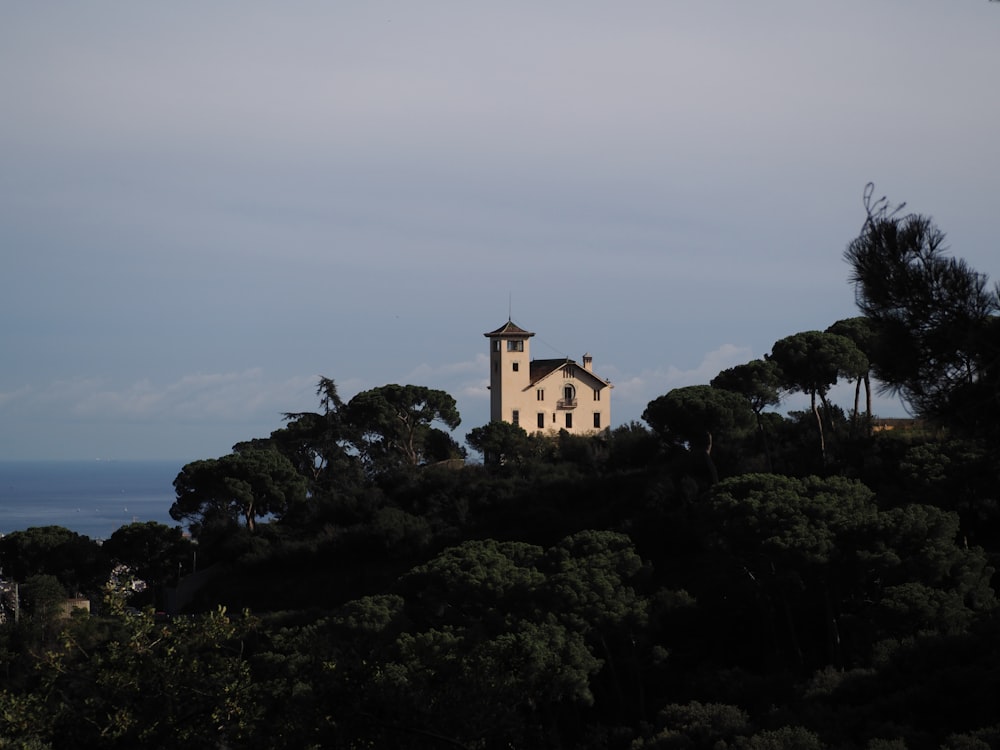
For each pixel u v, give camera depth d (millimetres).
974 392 19391
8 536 110750
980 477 64938
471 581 58750
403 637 48500
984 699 43562
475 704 18297
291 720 17531
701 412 80312
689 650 59875
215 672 18109
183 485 108875
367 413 118500
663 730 47969
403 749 17641
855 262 19594
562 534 84312
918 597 53375
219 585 96062
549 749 45000
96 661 17828
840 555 57875
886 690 48344
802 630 62375
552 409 117750
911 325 19312
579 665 50688
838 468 80250
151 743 17125
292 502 107000
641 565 61781
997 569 62812
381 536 91875
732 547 60594
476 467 105062
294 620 68750
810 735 42656
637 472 92562
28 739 16797
